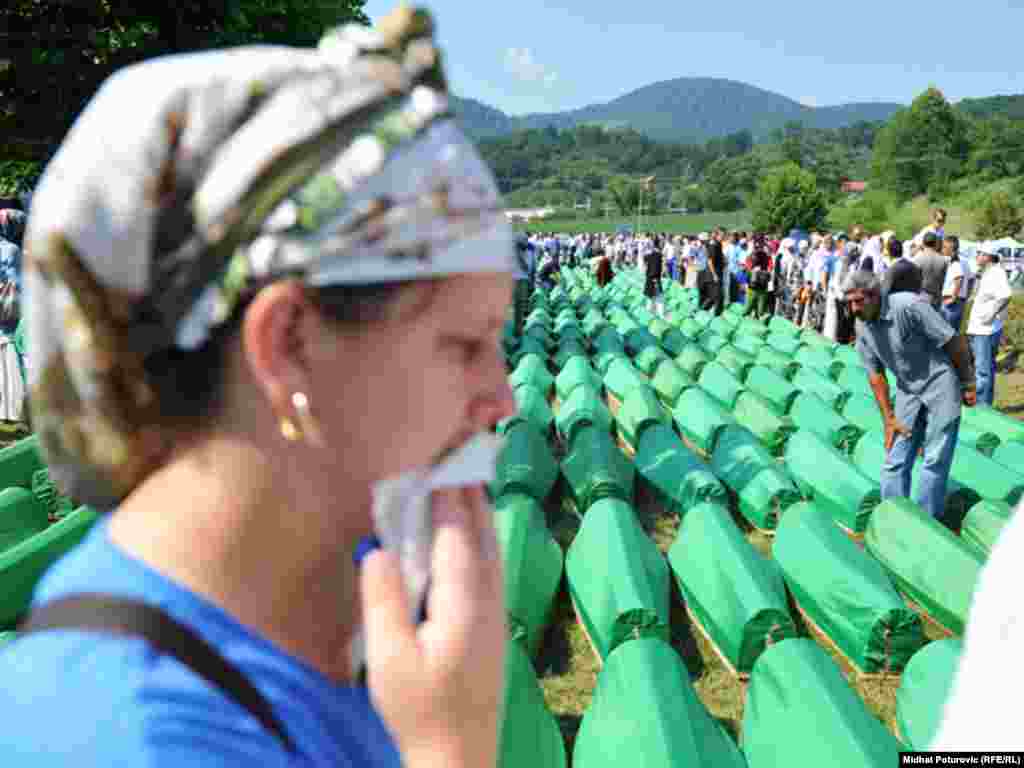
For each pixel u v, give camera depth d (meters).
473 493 0.81
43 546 4.69
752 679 4.14
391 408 0.75
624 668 3.91
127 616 0.73
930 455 6.00
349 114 0.71
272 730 0.74
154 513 0.78
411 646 0.74
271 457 0.77
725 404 10.48
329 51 0.76
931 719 3.82
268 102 0.72
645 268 20.50
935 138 122.69
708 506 5.98
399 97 0.74
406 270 0.71
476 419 0.79
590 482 6.86
